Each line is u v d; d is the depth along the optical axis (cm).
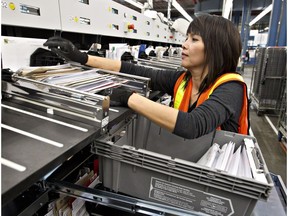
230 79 93
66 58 115
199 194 66
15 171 44
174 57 317
